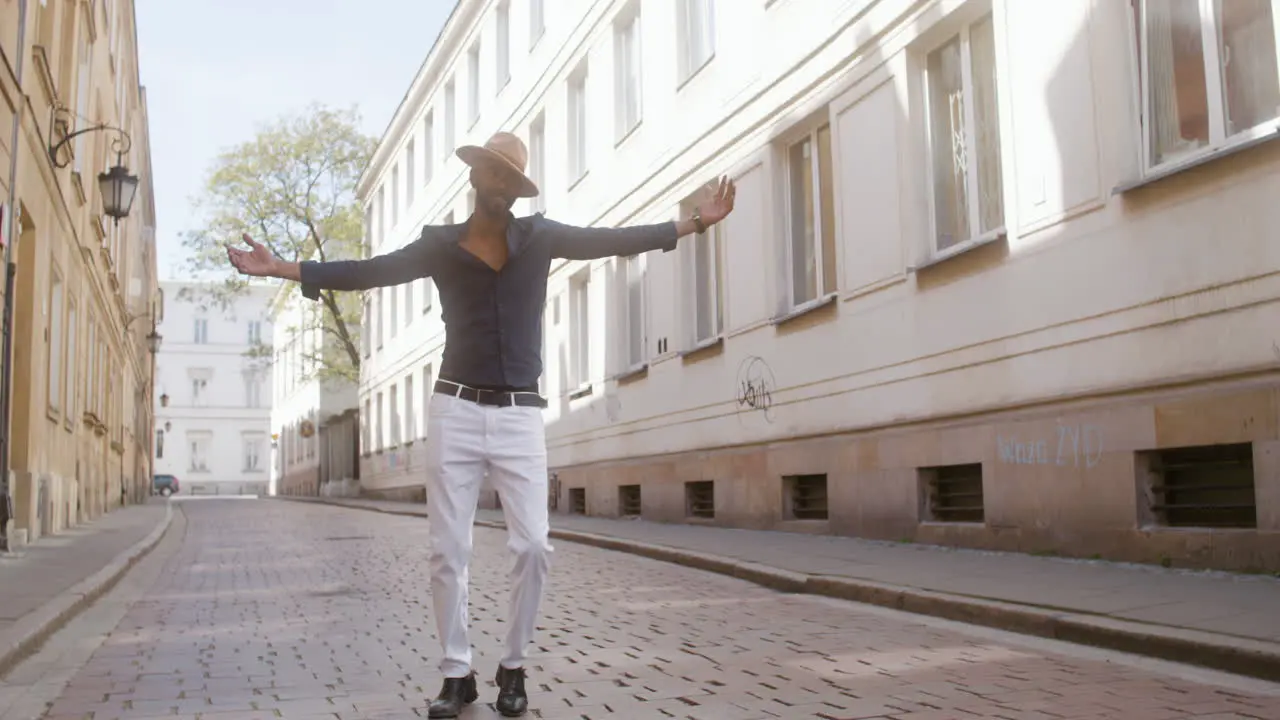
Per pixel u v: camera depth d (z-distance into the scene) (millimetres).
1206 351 7680
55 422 15445
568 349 21719
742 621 7059
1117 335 8445
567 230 4668
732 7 15031
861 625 6797
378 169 40750
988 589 7266
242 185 39000
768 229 14031
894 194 11375
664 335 17125
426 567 11094
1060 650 5762
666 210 17312
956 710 4508
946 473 10844
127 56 27125
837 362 12375
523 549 4496
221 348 84125
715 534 13555
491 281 4551
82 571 9820
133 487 36344
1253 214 7336
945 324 10516
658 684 5137
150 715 4688
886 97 11539
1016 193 9578
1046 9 9281
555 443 22438
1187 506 8031
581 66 21531
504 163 4391
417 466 34500
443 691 4590
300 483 59656
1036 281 9320
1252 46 7652
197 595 9039
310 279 4395
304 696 5039
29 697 5074
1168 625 5645
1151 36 8398
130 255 32750
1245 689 4738
